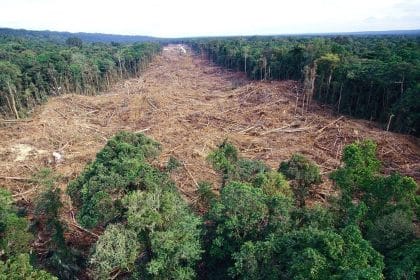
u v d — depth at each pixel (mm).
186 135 54531
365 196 23516
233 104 73062
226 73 120062
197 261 23344
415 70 55500
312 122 58500
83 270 26875
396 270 16875
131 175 23797
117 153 26875
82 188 24328
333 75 70312
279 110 65125
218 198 27266
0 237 22156
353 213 21391
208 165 43688
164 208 21688
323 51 78562
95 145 52656
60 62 89500
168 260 19828
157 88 92875
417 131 52500
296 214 22375
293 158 28125
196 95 83500
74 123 63031
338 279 15016
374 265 16359
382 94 60656
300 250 17562
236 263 18547
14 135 56344
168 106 71625
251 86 85312
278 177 25641
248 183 24984
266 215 21391
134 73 126188
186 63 155500
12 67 75250
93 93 93938
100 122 64750
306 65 77250
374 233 20031
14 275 16578
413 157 44500
